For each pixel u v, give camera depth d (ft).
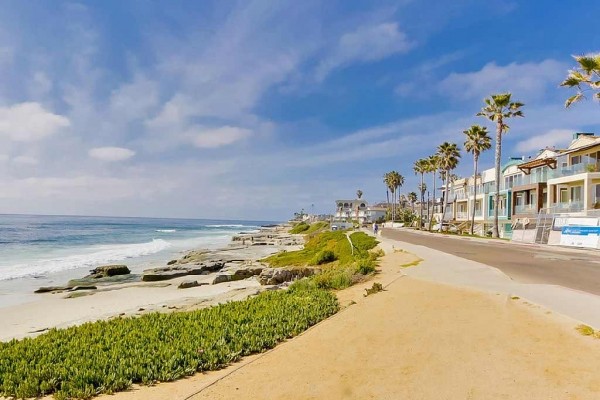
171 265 115.44
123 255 154.61
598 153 131.13
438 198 353.51
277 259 121.70
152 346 27.68
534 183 155.63
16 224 401.70
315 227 349.61
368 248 107.55
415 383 19.98
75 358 25.35
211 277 97.35
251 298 48.16
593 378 19.60
